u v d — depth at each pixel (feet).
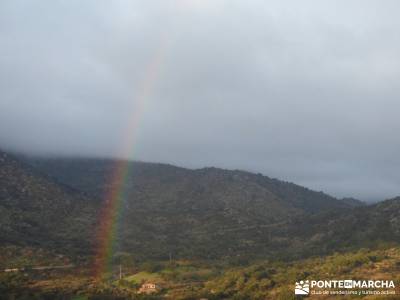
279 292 440.45
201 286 518.78
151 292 484.74
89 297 412.98
